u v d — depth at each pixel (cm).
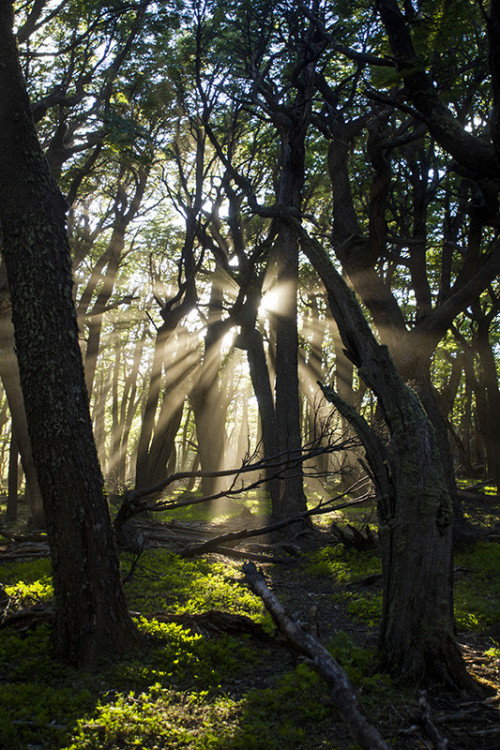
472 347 3158
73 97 1641
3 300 1588
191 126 2223
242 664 714
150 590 1051
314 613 845
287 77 1977
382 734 535
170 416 2481
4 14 716
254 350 2272
